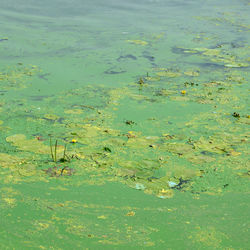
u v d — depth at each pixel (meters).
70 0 13.68
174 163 4.68
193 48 9.34
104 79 7.28
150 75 7.60
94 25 10.88
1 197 3.93
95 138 5.15
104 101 6.33
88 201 3.96
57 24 10.73
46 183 4.20
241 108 6.29
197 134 5.39
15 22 10.64
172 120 5.79
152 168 4.56
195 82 7.34
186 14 12.71
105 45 9.26
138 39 9.82
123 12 12.54
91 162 4.61
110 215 3.78
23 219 3.64
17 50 8.55
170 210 3.90
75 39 9.56
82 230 3.54
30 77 7.15
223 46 9.59
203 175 4.48
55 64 7.89
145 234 3.54
